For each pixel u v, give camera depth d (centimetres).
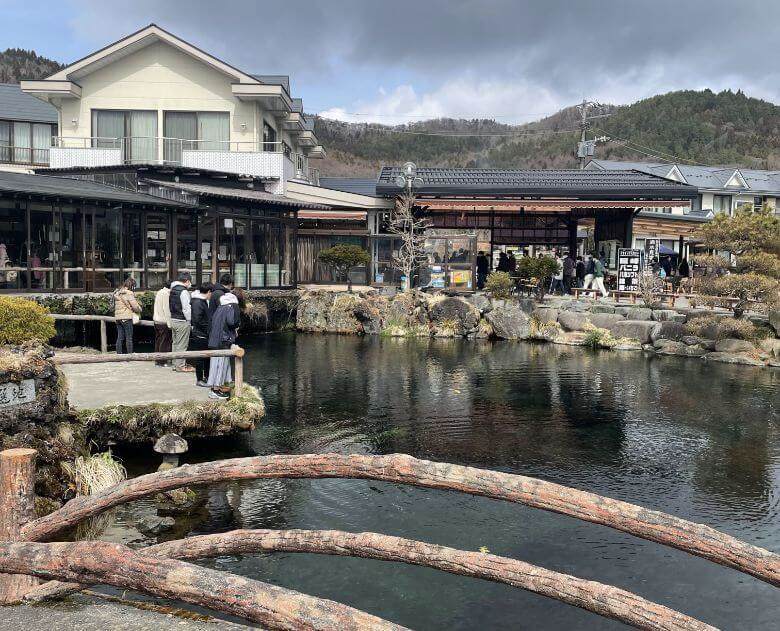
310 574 625
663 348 2117
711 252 3444
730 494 850
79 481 717
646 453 1020
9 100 3306
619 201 2791
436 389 1466
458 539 699
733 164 9600
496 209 3023
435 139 12406
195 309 1104
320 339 2306
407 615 559
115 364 1322
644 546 698
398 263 2831
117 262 1927
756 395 1448
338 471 350
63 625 340
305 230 2931
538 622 554
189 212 2203
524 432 1129
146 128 2872
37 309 823
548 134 12581
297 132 3625
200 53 2788
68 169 2436
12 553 288
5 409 659
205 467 383
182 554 366
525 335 2408
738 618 562
